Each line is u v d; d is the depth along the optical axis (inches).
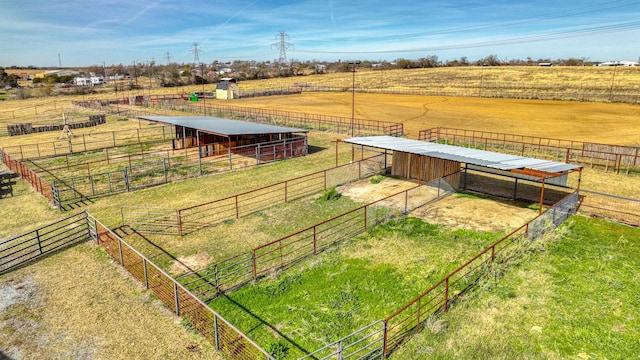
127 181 922.7
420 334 414.3
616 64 5925.2
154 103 2824.8
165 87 4692.4
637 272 526.6
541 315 441.4
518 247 583.2
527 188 897.5
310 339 413.7
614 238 630.5
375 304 471.2
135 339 416.2
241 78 5403.5
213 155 1288.1
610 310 448.5
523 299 471.2
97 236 642.2
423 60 6333.7
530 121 1923.0
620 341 398.9
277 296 492.4
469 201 812.0
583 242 617.6
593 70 4429.1
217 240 651.5
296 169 1083.3
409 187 904.3
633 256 570.6
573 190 882.1
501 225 685.9
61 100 3400.6
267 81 5078.7
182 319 449.1
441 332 415.5
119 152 1358.3
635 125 1793.8
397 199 822.5
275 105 2751.0
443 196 842.8
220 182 976.3
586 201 809.5
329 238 646.5
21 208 819.4
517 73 4463.6
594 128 1727.4
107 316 455.2
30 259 592.7
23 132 1812.3
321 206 793.6
